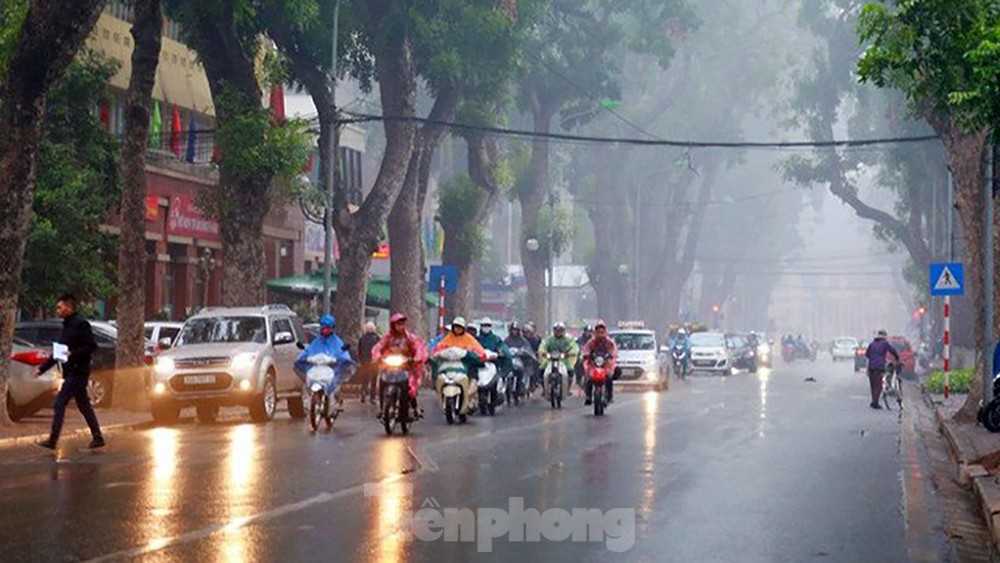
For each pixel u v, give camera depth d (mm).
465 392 40469
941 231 103938
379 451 30188
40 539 17000
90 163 51844
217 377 39375
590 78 100750
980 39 25672
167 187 70250
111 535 17344
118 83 66125
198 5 51594
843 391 66938
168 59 71938
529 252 104812
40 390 39031
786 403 54219
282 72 55719
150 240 68875
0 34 38500
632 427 38938
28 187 35656
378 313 90188
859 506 22016
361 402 54312
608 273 126562
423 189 71375
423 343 36906
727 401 55094
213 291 76500
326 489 22578
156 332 51062
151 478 24125
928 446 35438
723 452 30922
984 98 25344
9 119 35250
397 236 70375
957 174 44688
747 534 18469
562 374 50438
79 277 48750
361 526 18391
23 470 25625
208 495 21609
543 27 98625
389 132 64375
